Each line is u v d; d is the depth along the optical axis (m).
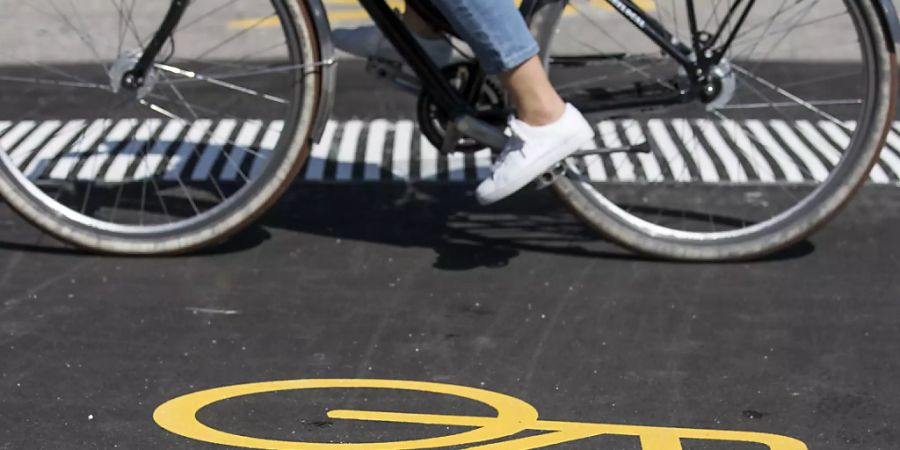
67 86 7.89
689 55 5.54
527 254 5.70
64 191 6.24
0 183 5.57
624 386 4.59
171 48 5.74
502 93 5.45
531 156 5.27
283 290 5.34
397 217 6.11
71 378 4.62
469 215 6.13
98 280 5.42
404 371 4.70
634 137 6.75
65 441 4.21
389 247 5.77
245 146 6.94
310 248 5.75
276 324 5.04
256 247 5.76
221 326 5.03
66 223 5.60
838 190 5.53
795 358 4.79
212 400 4.48
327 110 5.50
